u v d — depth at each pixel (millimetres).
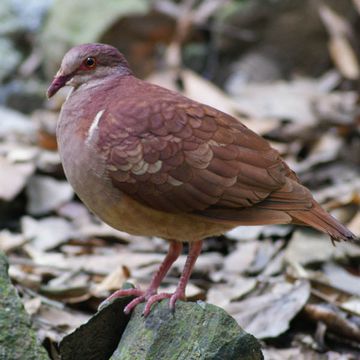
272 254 11008
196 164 7707
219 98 14781
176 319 7582
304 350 9242
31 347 7406
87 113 7953
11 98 16953
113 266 10680
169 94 8062
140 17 16625
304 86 16125
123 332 7895
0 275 7652
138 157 7660
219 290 10125
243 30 17094
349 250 10789
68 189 12656
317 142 13898
